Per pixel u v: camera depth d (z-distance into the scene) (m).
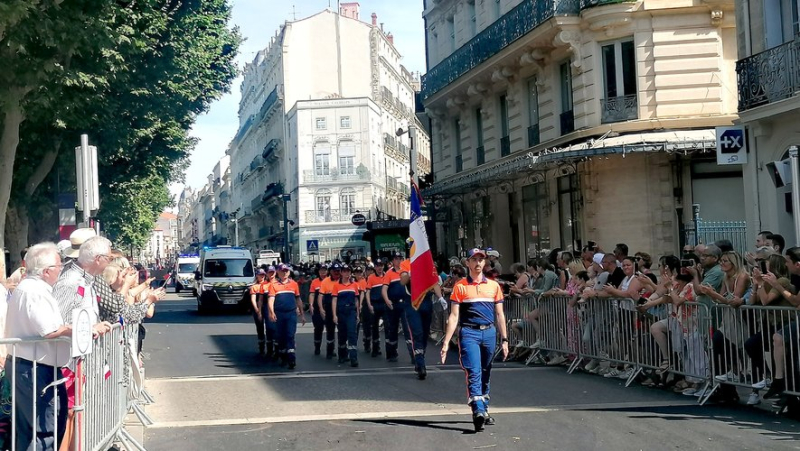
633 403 9.98
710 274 10.56
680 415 9.18
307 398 11.12
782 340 8.96
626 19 21.75
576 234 23.56
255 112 90.19
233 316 30.81
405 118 80.12
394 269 15.44
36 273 6.67
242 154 102.25
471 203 31.78
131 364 9.95
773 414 9.16
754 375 9.49
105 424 7.51
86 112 22.67
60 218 18.38
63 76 18.33
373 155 66.81
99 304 8.02
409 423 9.14
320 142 65.56
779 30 16.03
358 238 65.12
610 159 22.09
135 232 58.31
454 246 34.44
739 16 16.92
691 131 21.36
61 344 6.59
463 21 31.25
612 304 12.01
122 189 37.78
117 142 26.70
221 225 123.56
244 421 9.48
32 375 6.48
